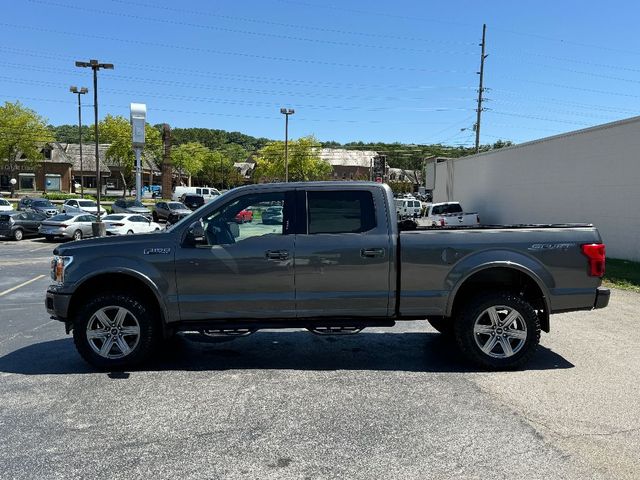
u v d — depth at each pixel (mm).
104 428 3996
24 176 68500
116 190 84062
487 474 3316
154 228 28312
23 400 4562
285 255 5262
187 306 5273
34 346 6375
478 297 5359
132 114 45812
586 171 17578
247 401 4555
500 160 24766
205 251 5262
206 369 5465
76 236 24812
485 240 5355
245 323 5379
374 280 5320
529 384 4988
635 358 5883
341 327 5422
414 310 5363
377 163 43844
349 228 5363
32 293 10430
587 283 5410
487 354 5383
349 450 3639
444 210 25906
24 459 3502
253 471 3355
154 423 4090
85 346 5324
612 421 4129
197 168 88938
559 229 5441
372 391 4801
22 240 25641
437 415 4242
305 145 70938
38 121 58188
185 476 3293
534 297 5660
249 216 5395
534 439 3809
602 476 3299
